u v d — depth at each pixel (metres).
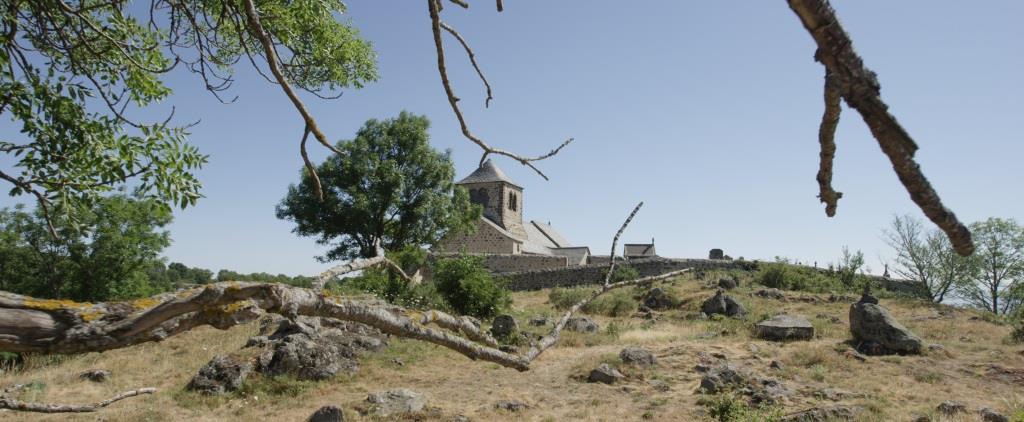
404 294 24.64
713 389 13.66
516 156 2.16
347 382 14.74
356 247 42.44
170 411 12.57
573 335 20.69
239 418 12.23
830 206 1.08
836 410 11.77
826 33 0.79
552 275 43.78
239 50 5.36
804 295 30.27
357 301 1.39
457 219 44.59
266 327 19.70
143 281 32.22
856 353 17.11
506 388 14.48
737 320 24.33
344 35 7.42
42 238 28.84
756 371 15.44
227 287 1.19
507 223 60.34
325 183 40.62
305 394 13.73
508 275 45.22
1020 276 36.72
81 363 16.44
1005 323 23.70
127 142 5.59
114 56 5.85
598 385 14.60
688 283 34.19
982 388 14.00
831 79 0.93
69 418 12.00
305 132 1.94
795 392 13.52
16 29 5.04
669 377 15.16
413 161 42.56
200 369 14.45
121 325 1.16
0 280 29.33
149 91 6.14
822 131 1.02
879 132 0.81
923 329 22.14
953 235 0.79
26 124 5.38
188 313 1.19
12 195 5.18
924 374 15.00
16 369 15.61
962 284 38.22
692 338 20.38
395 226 43.69
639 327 23.86
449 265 26.72
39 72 5.54
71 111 5.62
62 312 1.16
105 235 28.86
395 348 18.05
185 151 5.81
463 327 1.68
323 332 17.80
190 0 5.57
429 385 14.74
